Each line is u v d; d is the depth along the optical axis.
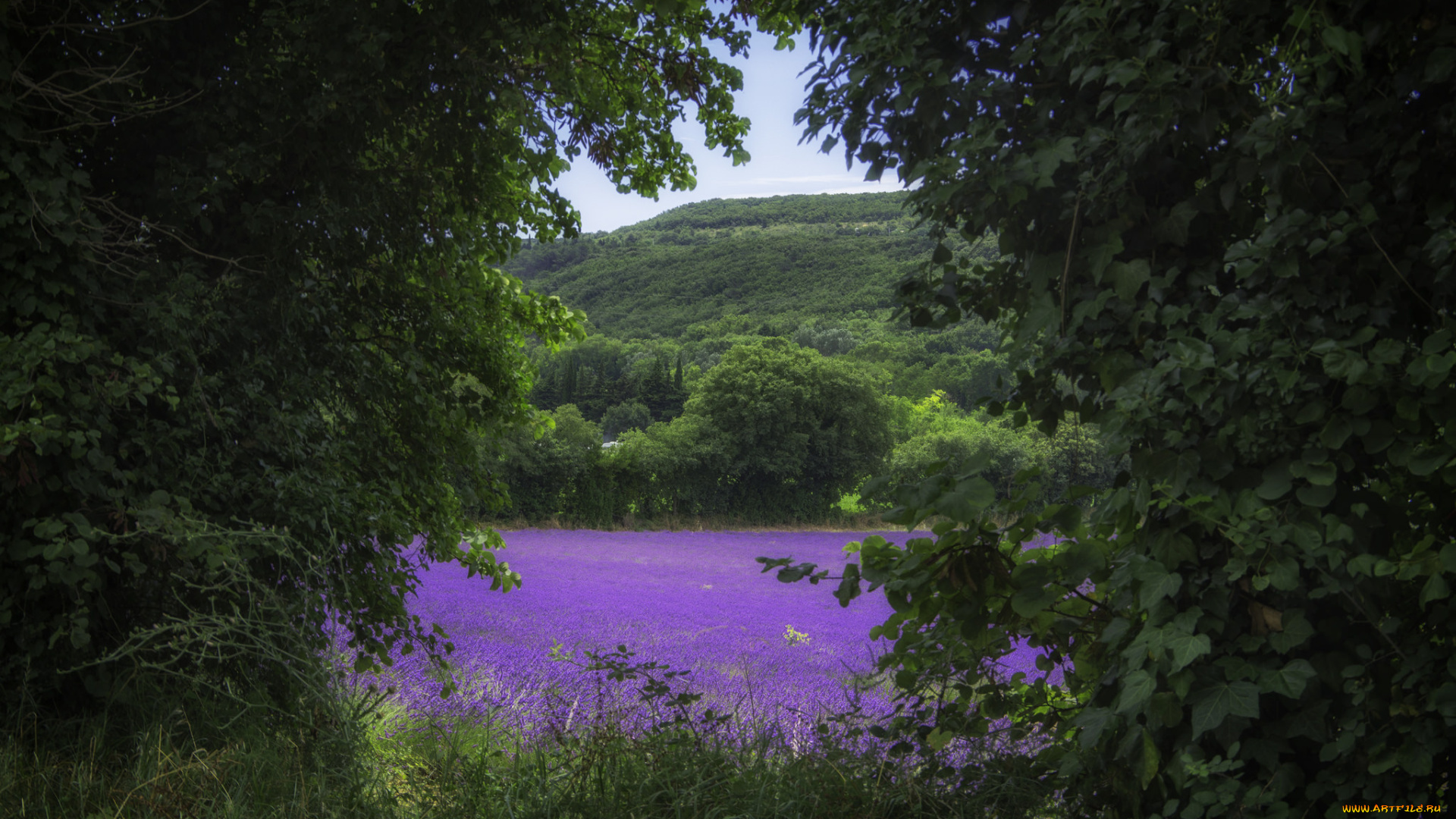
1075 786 2.39
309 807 2.75
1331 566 1.76
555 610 13.63
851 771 2.77
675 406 70.88
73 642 3.14
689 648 10.57
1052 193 2.16
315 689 3.16
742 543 27.88
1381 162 1.85
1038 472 2.28
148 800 2.68
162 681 3.74
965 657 2.69
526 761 3.20
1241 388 1.83
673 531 30.30
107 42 3.70
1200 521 1.97
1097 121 2.13
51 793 2.80
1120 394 2.01
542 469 28.58
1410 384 1.70
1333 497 1.81
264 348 4.36
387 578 4.91
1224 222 2.08
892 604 2.31
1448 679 1.76
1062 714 2.69
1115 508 2.14
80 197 3.44
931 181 2.18
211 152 3.99
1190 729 2.02
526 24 4.26
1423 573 1.70
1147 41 1.94
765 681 7.82
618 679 3.22
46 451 3.16
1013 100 2.16
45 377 3.08
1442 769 1.86
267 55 4.21
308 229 4.34
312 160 4.38
